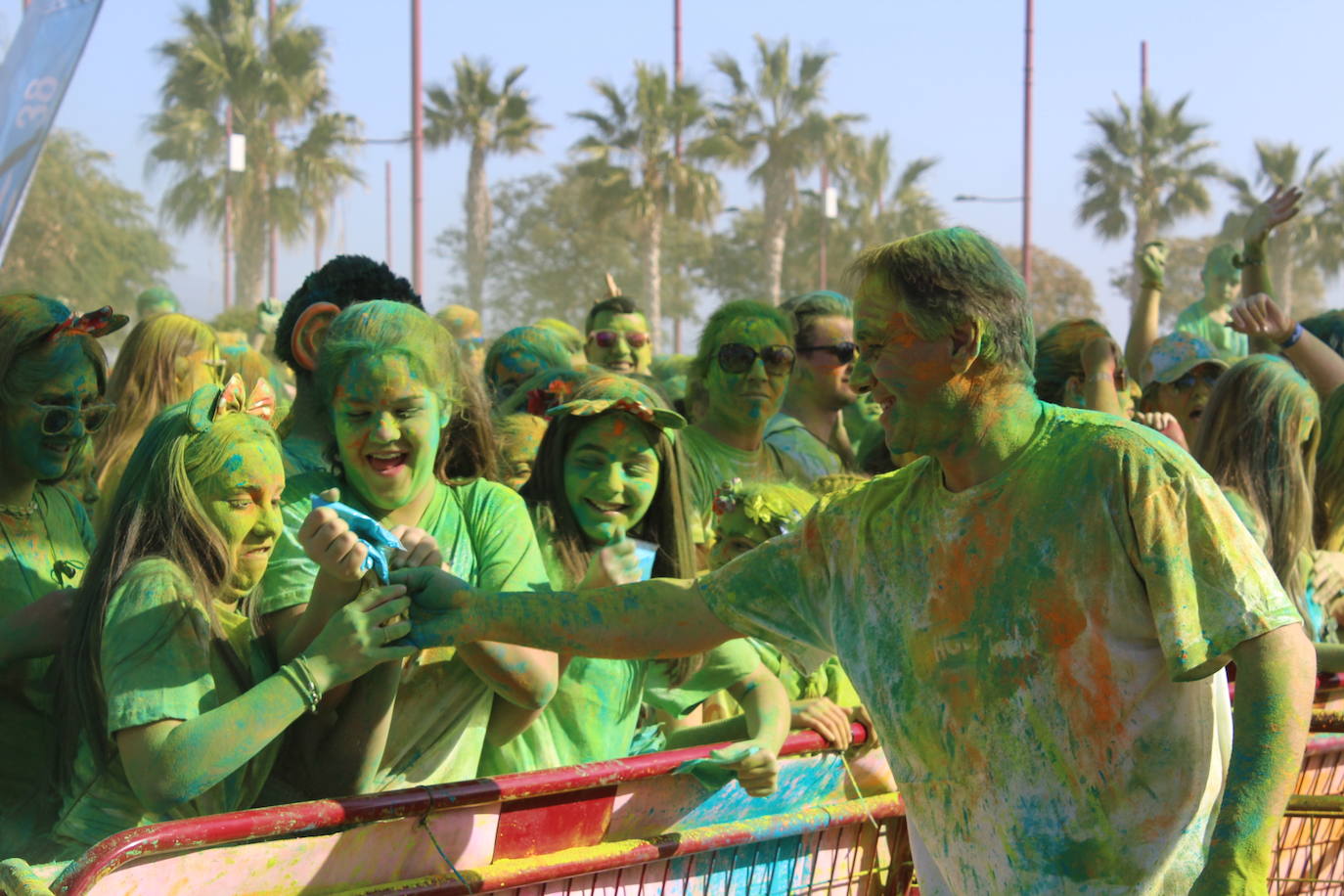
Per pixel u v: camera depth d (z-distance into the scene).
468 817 2.91
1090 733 2.46
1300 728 2.33
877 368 2.52
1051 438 2.50
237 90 47.31
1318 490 5.35
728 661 3.65
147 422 5.08
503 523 3.33
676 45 48.06
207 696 2.69
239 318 17.73
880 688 2.69
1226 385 4.70
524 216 68.88
